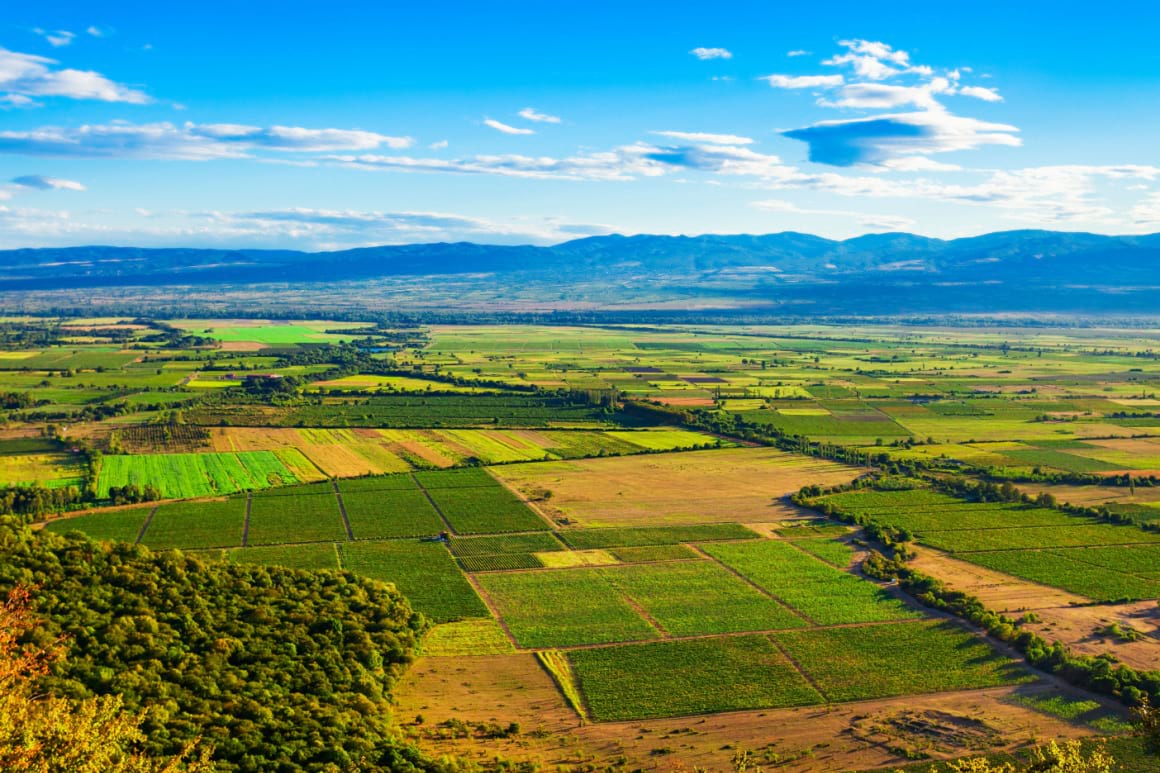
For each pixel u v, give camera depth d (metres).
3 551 136.50
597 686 131.25
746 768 108.94
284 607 143.88
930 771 109.38
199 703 111.69
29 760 74.44
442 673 134.38
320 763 102.56
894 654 142.75
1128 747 115.88
